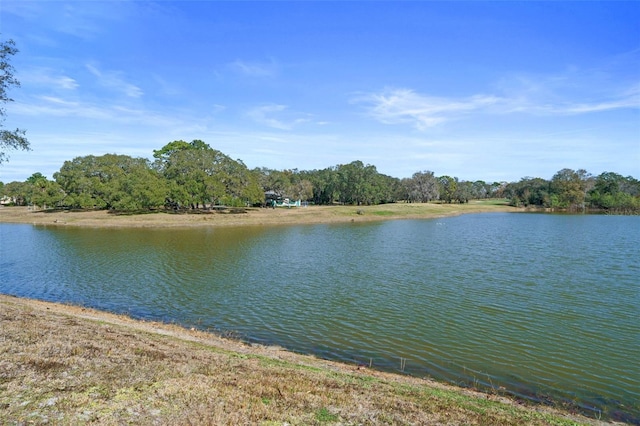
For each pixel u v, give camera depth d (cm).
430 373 1363
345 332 1748
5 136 2377
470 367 1412
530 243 4562
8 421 695
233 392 904
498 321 1875
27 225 6775
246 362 1212
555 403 1163
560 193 12538
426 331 1756
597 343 1622
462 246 4338
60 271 3009
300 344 1619
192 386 911
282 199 10806
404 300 2219
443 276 2816
